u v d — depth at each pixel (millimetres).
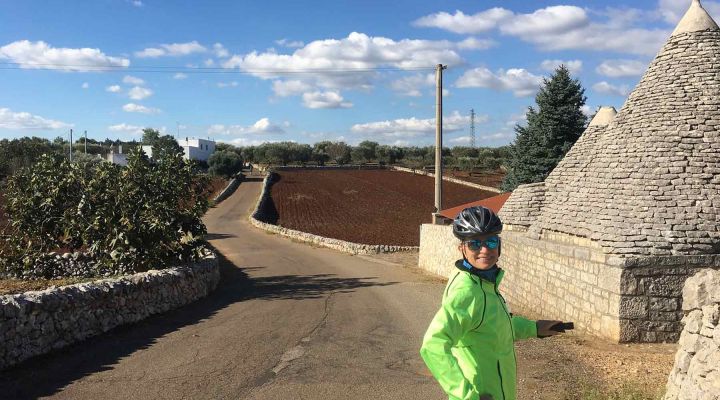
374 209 49375
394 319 10609
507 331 3002
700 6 10633
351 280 17453
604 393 5930
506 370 2977
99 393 6012
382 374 6824
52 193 14820
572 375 6699
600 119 12609
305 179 72500
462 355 2941
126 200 14008
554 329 3232
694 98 9734
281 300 13109
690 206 8719
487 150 100062
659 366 7070
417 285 16062
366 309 11766
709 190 8836
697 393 4512
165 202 14328
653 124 9758
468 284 2910
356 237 34719
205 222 43312
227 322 10188
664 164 9211
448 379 2691
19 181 15453
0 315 6930
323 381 6516
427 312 11430
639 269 8266
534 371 6914
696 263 8281
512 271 12820
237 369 6984
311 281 17219
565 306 9922
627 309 8242
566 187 11188
